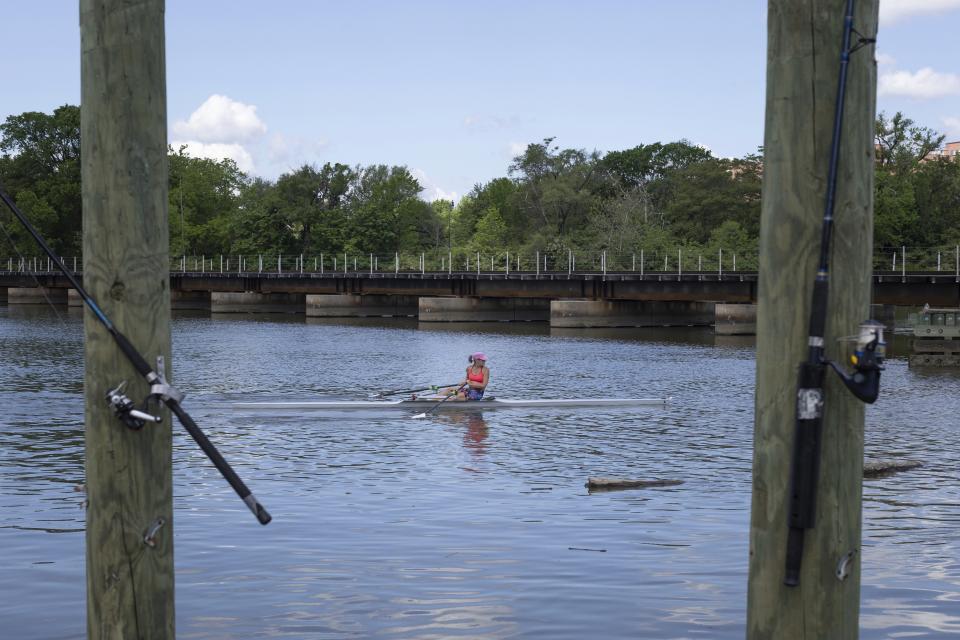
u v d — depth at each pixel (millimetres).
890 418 24156
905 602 8953
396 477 15867
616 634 7949
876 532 11969
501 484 15289
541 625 8180
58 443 18891
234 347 48719
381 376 34594
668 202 114938
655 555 10664
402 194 138500
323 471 16375
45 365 36062
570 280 65750
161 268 4996
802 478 4316
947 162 101938
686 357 43156
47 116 119438
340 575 9750
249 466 16797
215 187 147125
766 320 4473
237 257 120250
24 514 12641
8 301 100812
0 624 8109
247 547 10898
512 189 139625
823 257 4297
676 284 60750
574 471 16547
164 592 5082
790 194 4379
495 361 41000
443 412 24734
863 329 4301
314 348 48156
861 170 4395
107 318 4879
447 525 12203
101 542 4980
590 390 30266
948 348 39656
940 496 14344
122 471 4949
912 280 50125
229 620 8281
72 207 116188
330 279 80500
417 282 74750
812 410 4301
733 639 7863
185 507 13109
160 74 4938
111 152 4836
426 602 8805
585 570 9992
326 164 120812
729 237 93312
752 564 4566
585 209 115375
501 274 68688
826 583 4414
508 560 10430
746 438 20625
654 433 21375
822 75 4324
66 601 8758
